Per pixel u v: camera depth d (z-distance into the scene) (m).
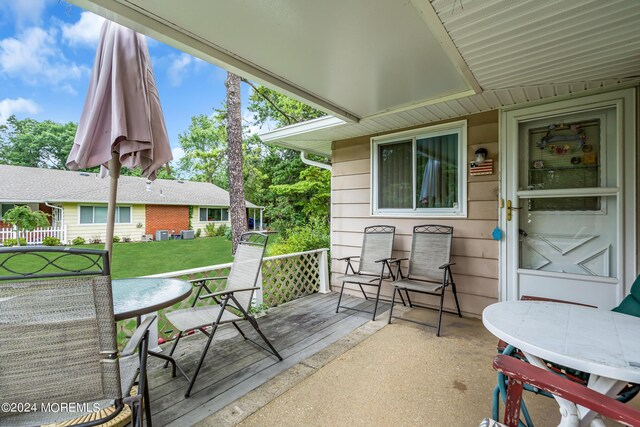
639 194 2.59
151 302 1.56
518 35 1.83
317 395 1.96
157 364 2.36
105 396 1.11
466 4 1.54
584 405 0.87
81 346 1.08
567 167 2.95
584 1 1.52
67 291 1.05
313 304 3.92
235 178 7.05
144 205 14.35
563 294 2.90
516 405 1.06
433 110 3.32
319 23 1.84
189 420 1.73
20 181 12.77
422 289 3.01
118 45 1.87
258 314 3.46
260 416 1.77
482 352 2.54
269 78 2.55
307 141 4.77
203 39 2.02
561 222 2.98
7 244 10.06
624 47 1.99
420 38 2.00
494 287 3.28
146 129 1.86
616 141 2.71
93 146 1.86
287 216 10.98
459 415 1.76
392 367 2.30
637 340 1.17
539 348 1.10
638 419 0.78
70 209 12.23
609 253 2.76
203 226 16.81
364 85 2.73
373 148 4.22
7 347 1.02
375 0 1.63
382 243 3.92
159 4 1.65
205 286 2.68
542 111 2.99
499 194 3.24
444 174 3.66
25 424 1.04
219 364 2.36
